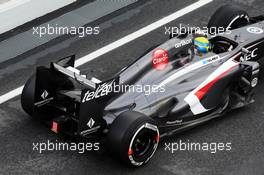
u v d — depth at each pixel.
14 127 10.23
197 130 10.25
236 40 11.02
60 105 10.05
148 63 9.99
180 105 9.88
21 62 12.12
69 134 9.51
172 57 10.20
